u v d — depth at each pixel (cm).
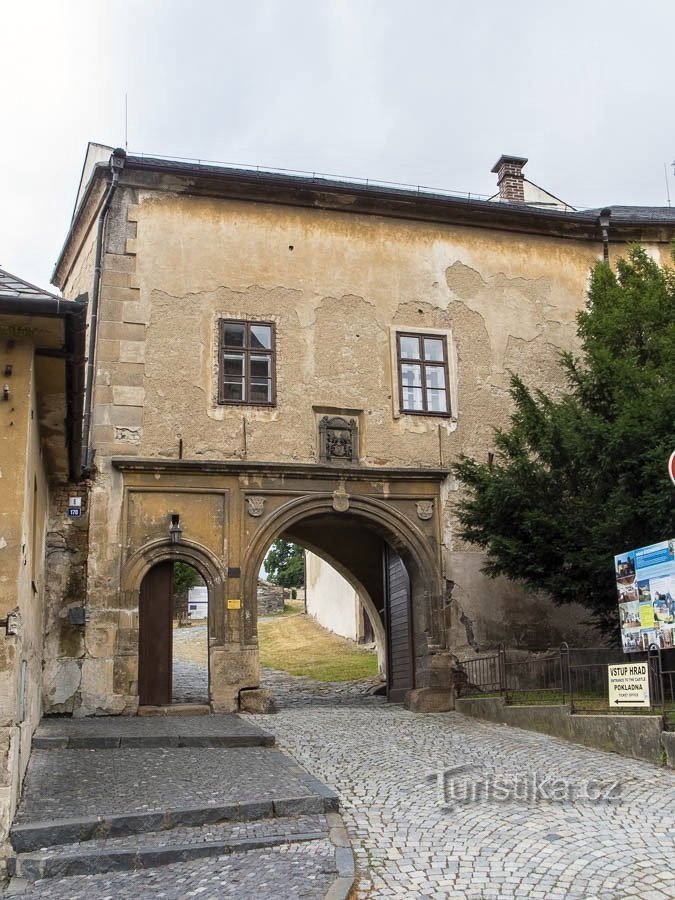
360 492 1684
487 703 1428
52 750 1073
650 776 934
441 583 1684
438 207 1856
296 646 2877
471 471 1566
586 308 1803
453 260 1864
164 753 1067
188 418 1627
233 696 1519
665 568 1106
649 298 1605
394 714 1519
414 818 788
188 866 682
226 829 758
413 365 1786
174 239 1697
